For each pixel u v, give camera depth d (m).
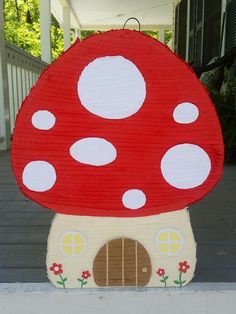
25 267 1.49
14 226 1.96
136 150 1.25
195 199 1.27
